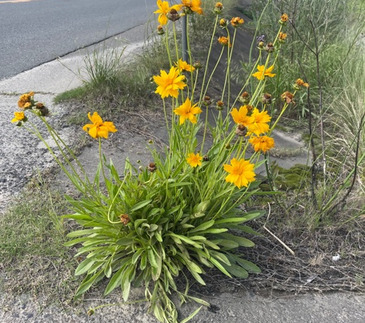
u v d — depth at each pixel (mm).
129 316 2375
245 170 2199
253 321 2406
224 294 2564
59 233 2889
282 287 2648
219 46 6672
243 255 2852
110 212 2539
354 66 5410
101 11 9641
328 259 2900
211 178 2574
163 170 2633
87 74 5473
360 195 3477
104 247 2562
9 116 4438
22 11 9586
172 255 2639
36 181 3426
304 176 3805
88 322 2330
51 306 2406
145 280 2516
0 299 2428
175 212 2648
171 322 2338
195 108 2379
